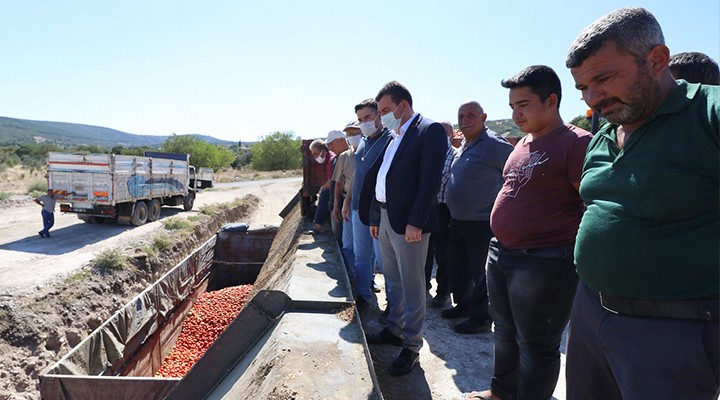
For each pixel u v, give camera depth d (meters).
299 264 5.39
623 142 1.53
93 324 8.64
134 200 16.23
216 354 3.51
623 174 1.44
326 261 5.60
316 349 2.93
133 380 4.60
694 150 1.27
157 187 18.17
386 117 3.19
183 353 9.81
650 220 1.36
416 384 3.23
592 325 1.64
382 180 3.34
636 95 1.36
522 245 2.27
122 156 15.41
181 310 10.62
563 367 3.57
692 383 1.33
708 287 1.29
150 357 8.74
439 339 4.04
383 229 3.49
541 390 2.35
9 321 7.31
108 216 15.42
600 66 1.39
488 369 3.48
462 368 3.49
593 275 1.54
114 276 10.29
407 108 3.18
